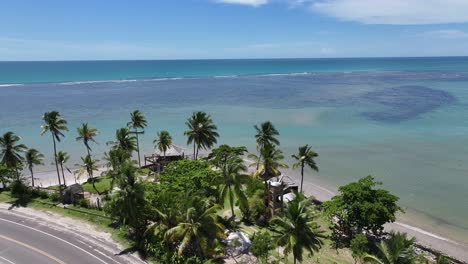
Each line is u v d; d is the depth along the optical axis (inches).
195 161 2175.2
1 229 1685.5
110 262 1434.5
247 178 1804.9
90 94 6850.4
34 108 5251.0
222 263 1441.9
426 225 2006.6
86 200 1991.9
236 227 1800.0
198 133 2652.6
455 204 2260.1
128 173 1547.7
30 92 6948.8
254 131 4175.7
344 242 1763.0
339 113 5088.6
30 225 1732.3
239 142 3740.2
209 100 6348.4
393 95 6742.1
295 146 3558.1
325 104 5841.5
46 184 2603.3
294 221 1279.5
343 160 3129.9
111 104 5797.2
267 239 1551.4
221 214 2010.3
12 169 2377.0
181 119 4773.6
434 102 5846.5
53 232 1663.4
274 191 1936.5
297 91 7549.2
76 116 4808.1
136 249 1531.7
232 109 5482.3
